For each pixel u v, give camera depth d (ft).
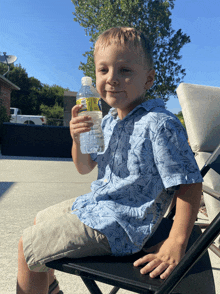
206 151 7.48
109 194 3.22
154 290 2.23
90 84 4.25
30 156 30.40
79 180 15.65
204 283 2.47
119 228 2.92
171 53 75.20
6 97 49.06
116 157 3.34
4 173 17.16
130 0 68.95
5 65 124.47
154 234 3.38
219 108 7.75
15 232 7.39
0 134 31.81
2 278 5.23
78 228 2.87
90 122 3.50
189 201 2.86
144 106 3.28
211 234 1.98
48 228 2.91
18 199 10.87
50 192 12.31
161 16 71.87
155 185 3.09
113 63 3.11
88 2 73.46
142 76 3.26
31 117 71.82
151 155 3.08
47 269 2.91
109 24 69.77
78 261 2.72
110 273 2.48
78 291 5.01
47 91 133.59
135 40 3.17
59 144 30.83
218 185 6.85
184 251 2.67
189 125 7.64
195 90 7.95
